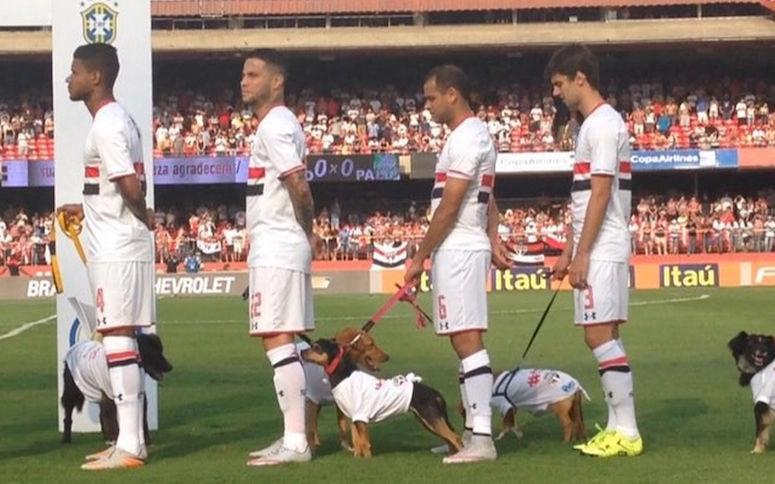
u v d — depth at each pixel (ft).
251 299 29.94
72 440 35.01
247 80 29.78
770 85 169.89
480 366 30.30
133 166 29.35
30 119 163.53
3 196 164.25
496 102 168.55
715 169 157.28
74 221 33.65
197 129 163.53
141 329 33.27
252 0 165.68
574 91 30.66
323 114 167.32
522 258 140.77
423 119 165.48
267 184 29.66
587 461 30.01
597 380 51.16
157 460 30.76
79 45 35.63
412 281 31.37
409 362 59.47
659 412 40.06
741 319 86.74
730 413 39.70
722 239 149.07
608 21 163.32
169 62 167.22
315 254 30.45
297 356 30.01
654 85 169.68
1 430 37.22
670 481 27.14
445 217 29.94
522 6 164.35
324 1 165.89
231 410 41.86
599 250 30.30
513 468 28.96
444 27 163.12
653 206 160.15
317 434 34.50
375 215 163.32
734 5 163.43
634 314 92.79
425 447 32.89
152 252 30.37
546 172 156.87
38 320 94.07
